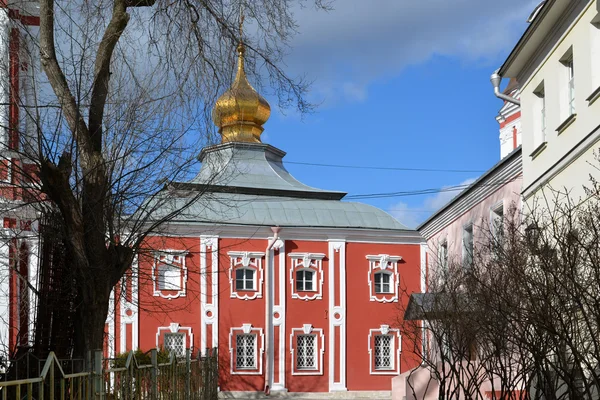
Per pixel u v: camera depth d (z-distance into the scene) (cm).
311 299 3912
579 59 1912
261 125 4891
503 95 2395
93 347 1380
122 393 1228
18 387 821
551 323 1098
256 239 3900
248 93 4788
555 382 1288
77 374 1011
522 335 1235
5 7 1503
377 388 3891
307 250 3947
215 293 3806
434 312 1802
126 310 3672
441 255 3238
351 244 3994
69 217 1353
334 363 3878
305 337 3900
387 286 4016
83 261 1366
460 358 1619
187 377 1864
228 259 3844
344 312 3925
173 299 3747
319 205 4222
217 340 3781
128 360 1270
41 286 1448
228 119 1730
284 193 4416
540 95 2259
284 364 3838
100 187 1398
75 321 1407
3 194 1499
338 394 3850
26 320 1694
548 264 1167
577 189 1923
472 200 2867
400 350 3922
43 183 1348
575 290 1079
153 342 3703
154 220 1559
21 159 1452
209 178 1625
